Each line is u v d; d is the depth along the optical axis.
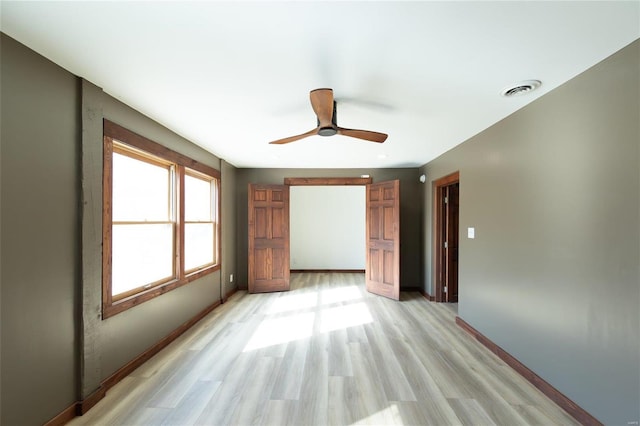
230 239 5.45
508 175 2.87
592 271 1.97
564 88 2.19
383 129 3.30
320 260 7.79
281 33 1.61
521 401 2.25
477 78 2.12
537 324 2.47
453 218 4.96
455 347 3.19
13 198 1.70
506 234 2.90
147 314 2.95
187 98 2.48
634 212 1.71
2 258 1.65
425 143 3.92
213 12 1.44
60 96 1.99
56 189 1.97
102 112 2.33
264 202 5.57
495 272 3.08
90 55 1.84
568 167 2.16
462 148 3.84
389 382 2.49
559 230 2.24
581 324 2.05
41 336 1.86
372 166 5.72
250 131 3.41
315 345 3.23
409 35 1.62
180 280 3.54
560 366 2.22
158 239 3.31
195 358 2.93
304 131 3.41
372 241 5.57
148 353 2.91
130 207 2.90
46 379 1.89
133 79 2.15
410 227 5.80
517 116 2.73
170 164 3.47
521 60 1.88
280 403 2.21
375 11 1.43
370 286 5.59
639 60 1.66
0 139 1.64
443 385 2.45
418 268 5.78
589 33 1.60
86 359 2.16
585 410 2.01
